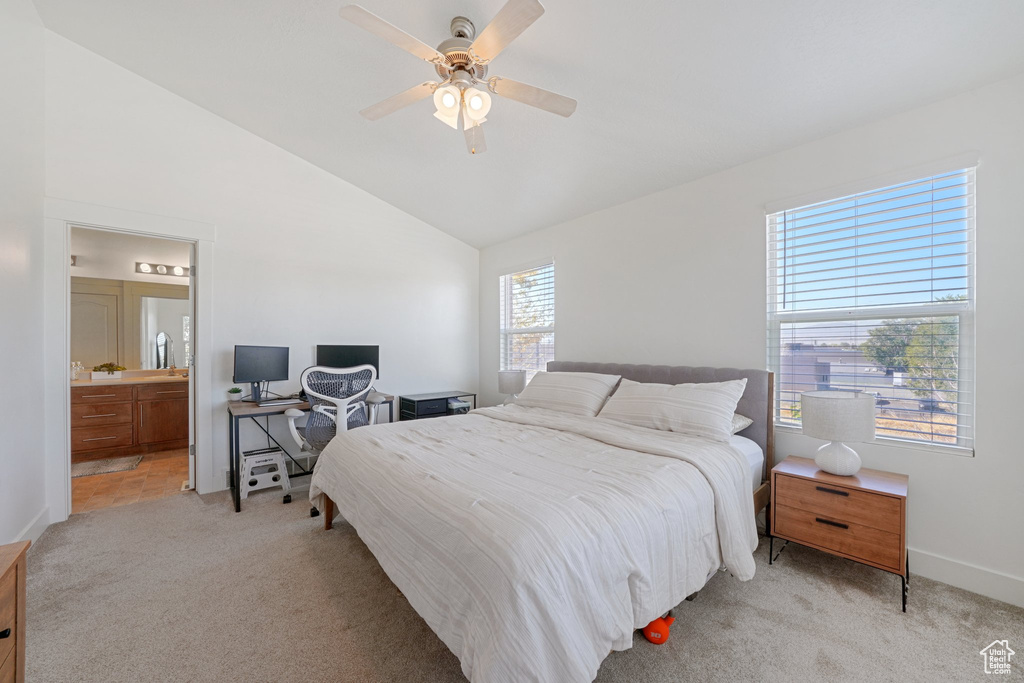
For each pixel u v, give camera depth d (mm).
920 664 1487
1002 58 1759
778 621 1728
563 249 3979
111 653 1560
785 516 2158
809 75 1979
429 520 1447
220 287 3379
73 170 2795
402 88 2695
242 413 2969
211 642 1623
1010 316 1851
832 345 2414
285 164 3703
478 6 1959
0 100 2135
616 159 2900
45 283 2672
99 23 2605
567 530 1256
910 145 2109
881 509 1859
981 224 1916
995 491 1888
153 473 3752
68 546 2387
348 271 4062
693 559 1606
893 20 1647
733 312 2781
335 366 3889
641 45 1975
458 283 4887
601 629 1197
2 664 1013
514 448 2139
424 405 4133
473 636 1142
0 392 2080
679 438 2264
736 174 2775
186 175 3225
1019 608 1809
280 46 2512
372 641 1633
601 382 3127
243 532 2576
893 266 2201
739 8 1715
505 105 2592
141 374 4746
